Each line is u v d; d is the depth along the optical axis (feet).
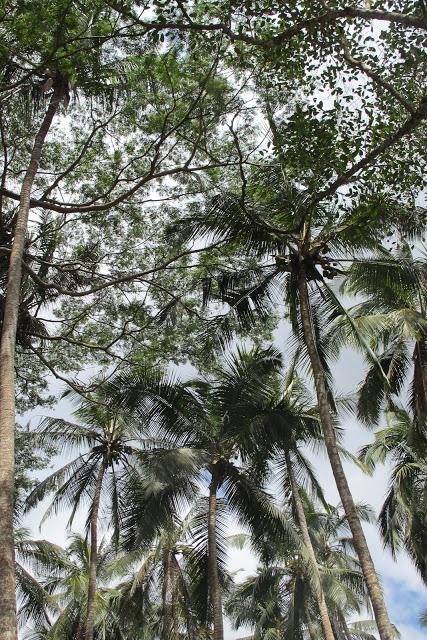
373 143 45.24
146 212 62.64
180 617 98.99
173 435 63.87
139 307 65.05
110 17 50.55
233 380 64.69
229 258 62.23
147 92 54.24
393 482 84.33
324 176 47.32
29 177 44.01
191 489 63.72
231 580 73.31
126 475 72.54
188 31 47.65
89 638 67.72
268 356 65.82
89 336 66.44
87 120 58.80
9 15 48.08
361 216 48.98
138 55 52.01
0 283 54.54
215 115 52.49
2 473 28.22
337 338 63.77
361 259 54.13
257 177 53.72
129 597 94.84
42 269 59.57
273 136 49.29
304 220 50.78
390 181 46.68
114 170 60.54
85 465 75.77
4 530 26.37
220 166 54.03
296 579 95.40
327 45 43.32
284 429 62.85
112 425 76.07
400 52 43.19
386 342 74.54
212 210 53.52
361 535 40.34
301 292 50.80
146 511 62.49
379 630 37.09
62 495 74.69
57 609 89.04
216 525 65.26
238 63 48.44
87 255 63.16
